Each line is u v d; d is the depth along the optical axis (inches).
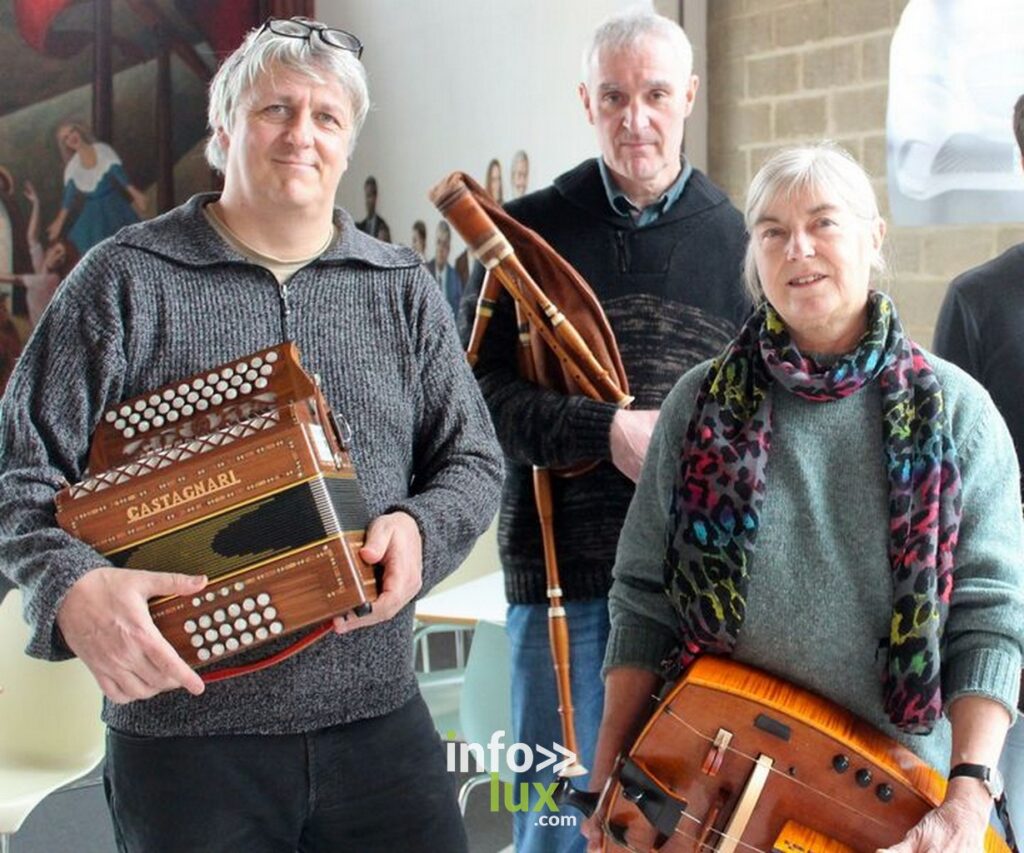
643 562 63.2
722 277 81.5
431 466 66.1
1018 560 54.6
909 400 55.2
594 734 81.3
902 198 111.9
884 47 113.4
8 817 87.4
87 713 94.1
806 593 56.0
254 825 59.5
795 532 56.2
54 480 56.2
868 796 54.2
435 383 65.7
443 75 161.0
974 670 53.1
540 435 77.8
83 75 161.0
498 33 152.6
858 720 56.1
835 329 56.5
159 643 51.7
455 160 161.5
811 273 55.1
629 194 82.0
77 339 57.9
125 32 163.5
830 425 56.2
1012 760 72.1
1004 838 56.7
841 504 55.7
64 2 158.6
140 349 58.5
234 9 169.6
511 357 83.7
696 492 57.7
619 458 74.5
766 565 56.5
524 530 83.4
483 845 113.1
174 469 53.5
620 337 80.6
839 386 55.1
